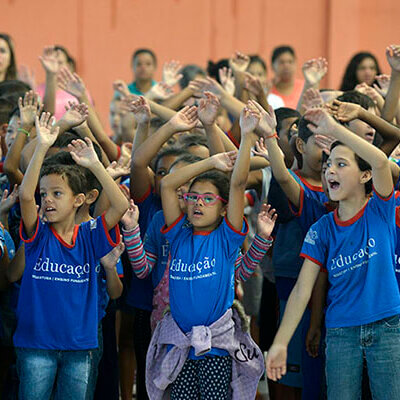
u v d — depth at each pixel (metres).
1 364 9.44
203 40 21.78
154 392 8.45
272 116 8.95
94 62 21.52
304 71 12.84
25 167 9.67
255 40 21.88
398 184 9.56
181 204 9.07
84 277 8.39
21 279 9.08
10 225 9.62
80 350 8.34
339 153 8.16
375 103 11.13
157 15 21.62
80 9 21.42
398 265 8.55
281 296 9.62
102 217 8.41
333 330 8.05
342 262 8.09
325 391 8.67
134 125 13.03
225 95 11.41
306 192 9.52
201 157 9.76
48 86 12.37
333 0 21.66
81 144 8.30
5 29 21.27
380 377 7.86
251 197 11.52
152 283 9.52
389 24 21.84
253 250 8.80
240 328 8.42
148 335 9.62
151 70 17.62
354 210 8.20
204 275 8.35
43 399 8.25
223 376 8.24
